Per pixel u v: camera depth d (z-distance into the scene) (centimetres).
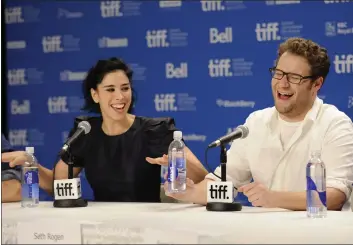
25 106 1003
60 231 455
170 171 548
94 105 664
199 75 922
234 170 612
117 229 431
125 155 648
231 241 405
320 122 580
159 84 941
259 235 406
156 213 495
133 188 646
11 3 1000
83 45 976
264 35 888
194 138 929
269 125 605
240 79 902
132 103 665
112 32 961
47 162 998
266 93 891
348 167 548
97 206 550
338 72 856
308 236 403
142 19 947
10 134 1010
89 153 656
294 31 874
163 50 938
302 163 585
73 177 608
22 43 1000
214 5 910
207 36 916
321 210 470
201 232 409
